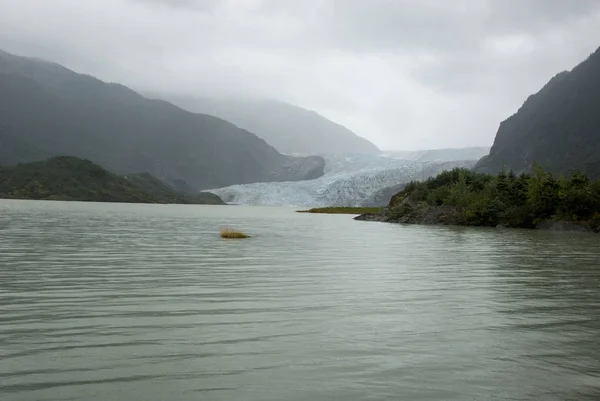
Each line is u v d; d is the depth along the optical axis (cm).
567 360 820
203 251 2619
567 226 5706
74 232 3869
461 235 4453
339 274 1798
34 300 1266
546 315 1148
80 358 802
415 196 8456
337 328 1010
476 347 889
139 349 853
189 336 938
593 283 1636
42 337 922
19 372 736
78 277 1655
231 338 928
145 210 12500
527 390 690
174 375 730
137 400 639
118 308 1180
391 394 671
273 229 5116
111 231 4134
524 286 1564
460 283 1612
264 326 1019
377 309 1198
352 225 6425
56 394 654
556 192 6188
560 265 2162
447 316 1130
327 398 654
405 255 2544
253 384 698
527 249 3022
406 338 941
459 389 691
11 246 2681
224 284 1545
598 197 5831
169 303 1243
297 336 946
